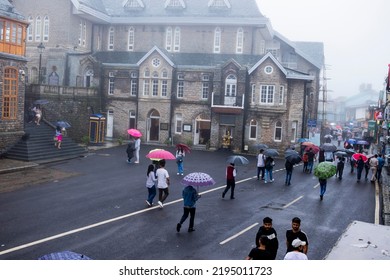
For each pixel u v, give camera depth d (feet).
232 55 151.74
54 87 120.67
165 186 58.90
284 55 178.29
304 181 88.17
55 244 43.14
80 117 127.85
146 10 161.17
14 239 44.11
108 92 147.54
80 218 52.85
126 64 144.56
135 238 46.19
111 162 98.43
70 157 102.17
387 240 29.68
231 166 67.00
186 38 157.07
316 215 59.88
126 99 145.89
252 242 46.32
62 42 147.64
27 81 150.61
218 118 136.98
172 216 55.57
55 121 120.78
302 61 177.58
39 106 116.26
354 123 286.25
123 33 161.99
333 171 67.21
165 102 142.10
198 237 47.44
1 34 92.17
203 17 151.74
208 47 155.43
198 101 140.05
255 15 149.59
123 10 162.50
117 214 55.42
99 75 145.38
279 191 76.13
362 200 71.92
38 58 150.41
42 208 56.70
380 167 92.99
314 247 45.57
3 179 74.49
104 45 163.63
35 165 88.28
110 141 139.64
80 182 74.84
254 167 105.29
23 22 97.40
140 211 57.31
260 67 134.00
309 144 103.35
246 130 136.46
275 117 133.59
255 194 72.43
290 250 32.07
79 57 146.61
